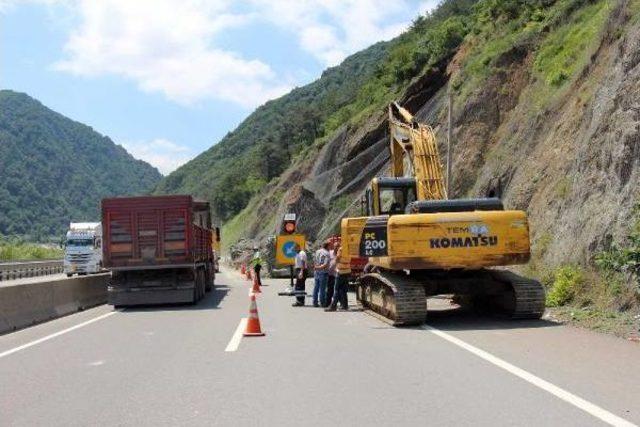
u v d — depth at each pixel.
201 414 7.40
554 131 25.11
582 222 17.50
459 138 40.00
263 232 77.38
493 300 16.52
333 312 18.61
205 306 21.22
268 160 125.69
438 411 7.32
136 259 21.16
